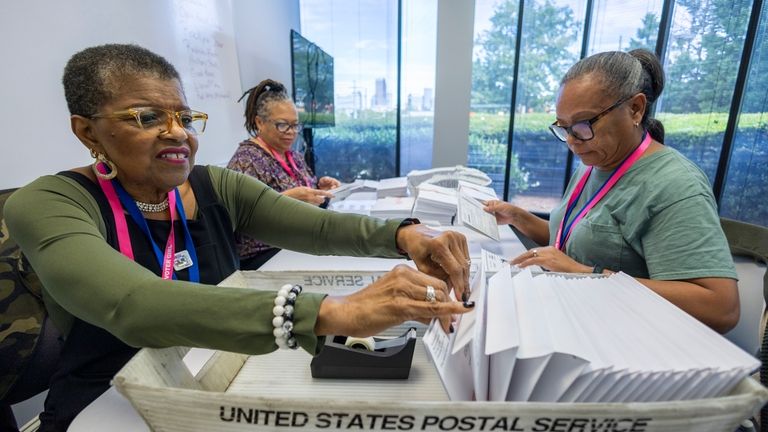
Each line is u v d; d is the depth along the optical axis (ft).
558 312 1.43
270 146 6.07
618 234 2.93
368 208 5.91
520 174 13.34
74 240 1.63
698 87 9.96
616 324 1.38
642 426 1.04
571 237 3.33
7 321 2.63
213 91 7.10
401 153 14.23
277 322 1.36
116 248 2.08
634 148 3.02
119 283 1.46
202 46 6.75
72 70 1.90
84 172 2.14
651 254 2.66
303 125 9.73
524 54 12.16
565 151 12.73
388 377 1.86
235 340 1.37
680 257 2.48
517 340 1.17
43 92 3.89
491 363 1.29
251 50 9.00
